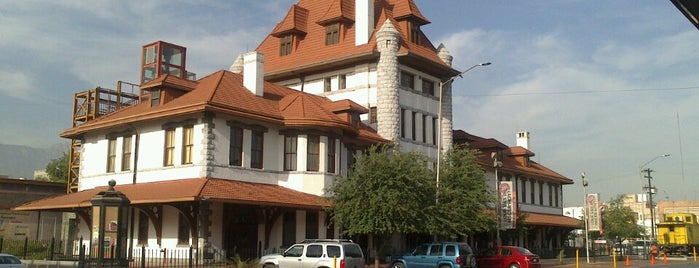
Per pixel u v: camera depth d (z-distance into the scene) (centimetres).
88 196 3503
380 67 4284
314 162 3600
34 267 3123
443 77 4809
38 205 3612
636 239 10750
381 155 3275
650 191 8212
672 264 4738
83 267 2322
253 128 3494
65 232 4962
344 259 2519
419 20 4709
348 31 4647
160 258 3334
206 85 3628
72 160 5081
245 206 3338
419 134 4500
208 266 3041
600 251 6519
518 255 3512
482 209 3662
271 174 3562
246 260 3148
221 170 3297
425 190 3247
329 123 3575
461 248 3136
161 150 3472
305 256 2580
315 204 3344
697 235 7069
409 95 4444
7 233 4628
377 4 4797
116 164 3725
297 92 4184
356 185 3209
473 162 3831
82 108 5206
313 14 5028
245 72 3769
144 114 3484
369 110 4331
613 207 8975
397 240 4153
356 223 3169
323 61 4494
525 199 5988
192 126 3362
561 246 6469
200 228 3155
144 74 4906
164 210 3419
